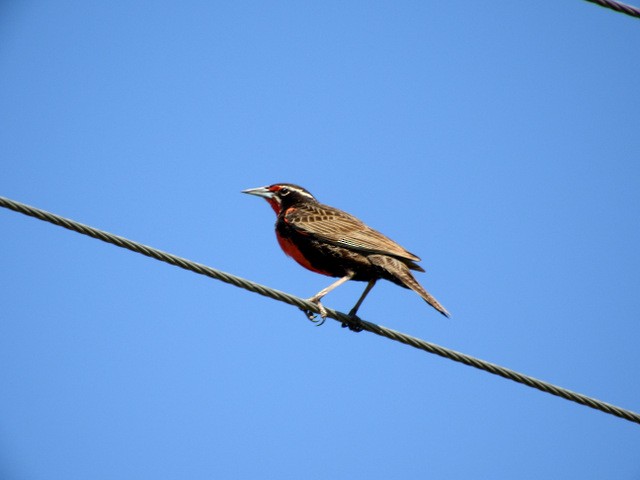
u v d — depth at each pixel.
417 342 10.89
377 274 12.68
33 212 9.31
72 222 9.45
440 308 11.57
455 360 10.57
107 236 9.59
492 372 10.40
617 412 10.34
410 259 12.64
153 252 9.84
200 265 10.16
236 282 10.49
